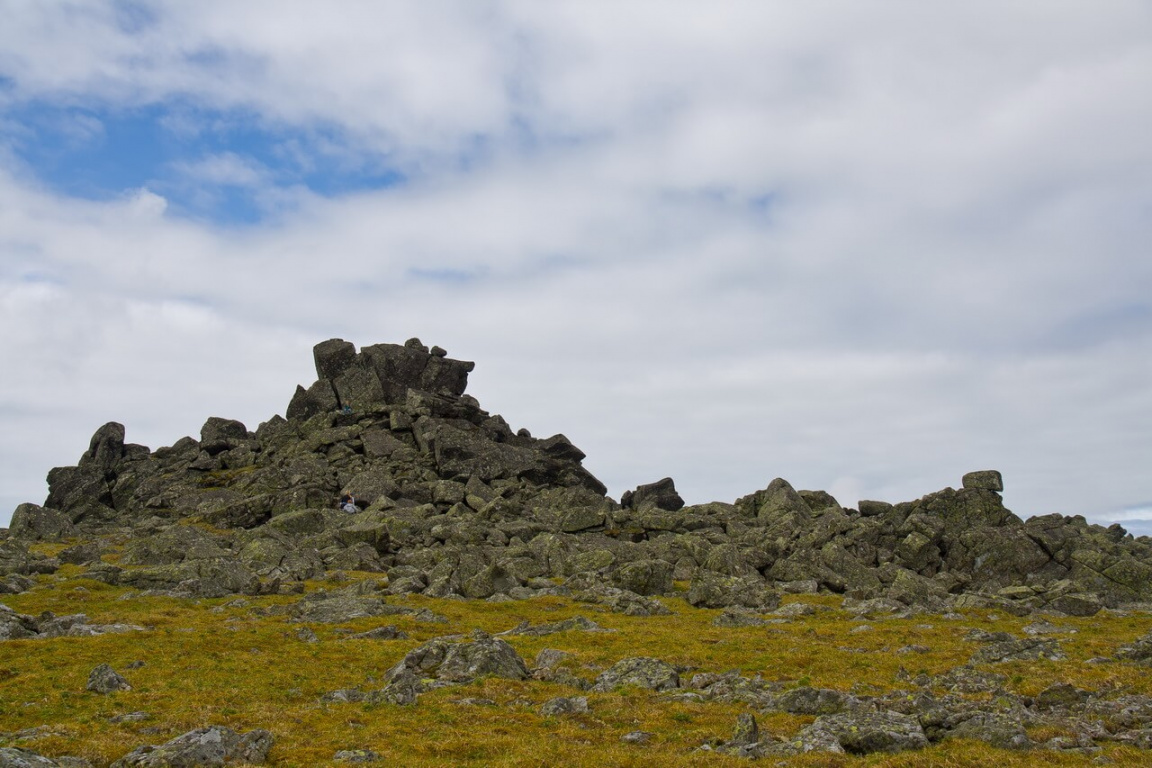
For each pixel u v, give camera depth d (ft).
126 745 122.42
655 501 526.57
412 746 126.72
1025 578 364.99
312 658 197.06
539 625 236.43
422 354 586.86
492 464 499.51
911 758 111.96
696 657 201.98
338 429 529.86
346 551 350.64
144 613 242.99
